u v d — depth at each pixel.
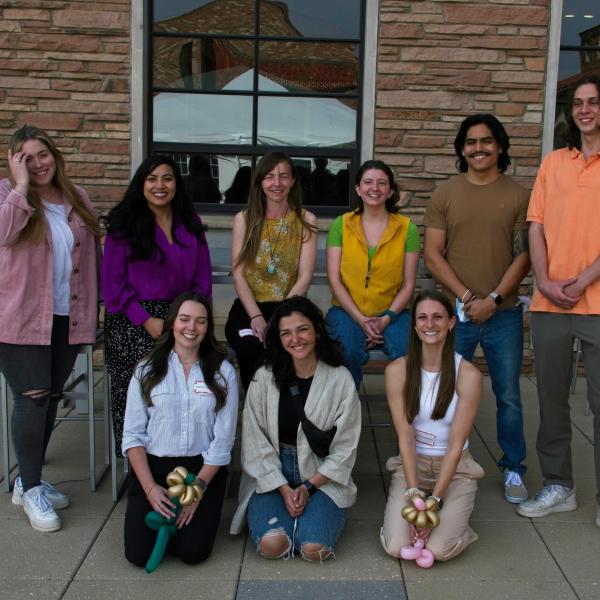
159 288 3.51
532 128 5.43
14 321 3.32
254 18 5.50
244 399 3.97
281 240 3.79
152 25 5.45
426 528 3.04
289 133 5.64
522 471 3.77
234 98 5.58
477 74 5.37
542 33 5.34
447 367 3.23
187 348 3.24
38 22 5.23
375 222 3.94
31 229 3.33
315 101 5.59
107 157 5.39
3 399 3.72
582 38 5.53
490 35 5.34
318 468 3.27
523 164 5.48
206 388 3.20
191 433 3.19
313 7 5.48
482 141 3.66
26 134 3.37
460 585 2.96
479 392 3.24
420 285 4.37
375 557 3.17
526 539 3.33
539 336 3.49
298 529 3.13
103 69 5.29
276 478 3.21
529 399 5.25
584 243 3.31
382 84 5.37
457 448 3.18
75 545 3.23
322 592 2.90
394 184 3.93
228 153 5.62
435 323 3.16
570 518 3.54
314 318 3.25
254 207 3.78
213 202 5.69
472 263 3.76
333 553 3.14
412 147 5.45
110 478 3.91
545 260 3.44
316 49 5.54
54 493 3.57
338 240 3.95
